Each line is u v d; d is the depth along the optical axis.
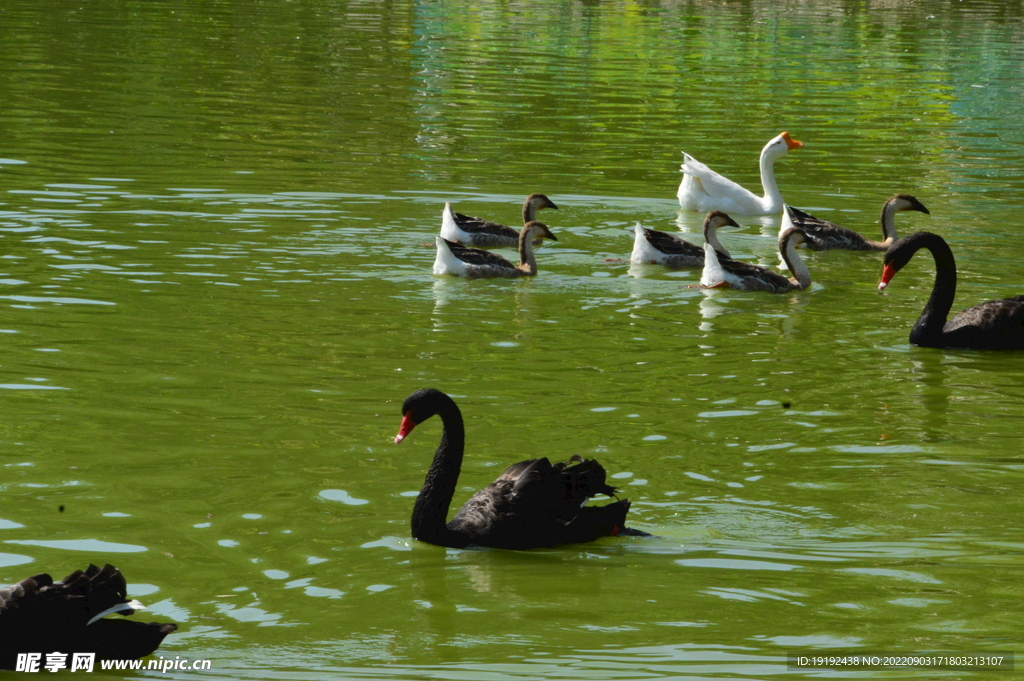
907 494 12.31
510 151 31.80
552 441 13.52
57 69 39.34
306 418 14.09
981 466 13.08
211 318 17.94
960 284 21.22
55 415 13.98
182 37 46.84
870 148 33.81
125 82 37.94
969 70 46.41
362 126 33.78
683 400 15.09
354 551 10.92
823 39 53.22
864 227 26.08
